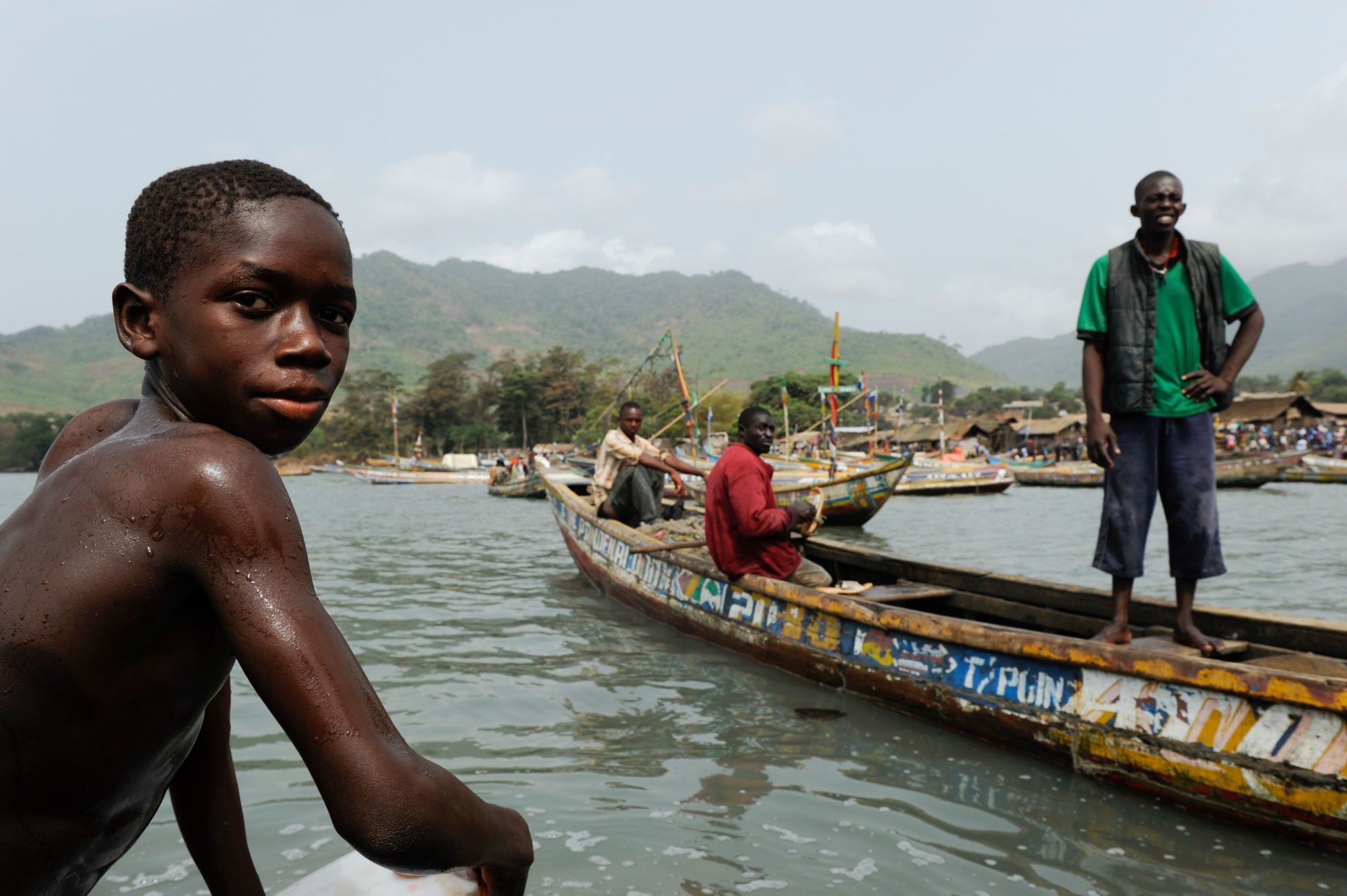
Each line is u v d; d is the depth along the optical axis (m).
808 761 3.82
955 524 17.55
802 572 5.62
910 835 3.07
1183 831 3.15
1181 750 3.29
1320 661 3.59
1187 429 3.82
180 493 0.87
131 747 0.94
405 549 12.75
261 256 0.90
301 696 0.84
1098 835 3.11
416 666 5.49
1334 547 12.38
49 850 0.93
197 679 0.98
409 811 0.86
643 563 7.02
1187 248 3.76
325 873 1.43
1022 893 2.67
